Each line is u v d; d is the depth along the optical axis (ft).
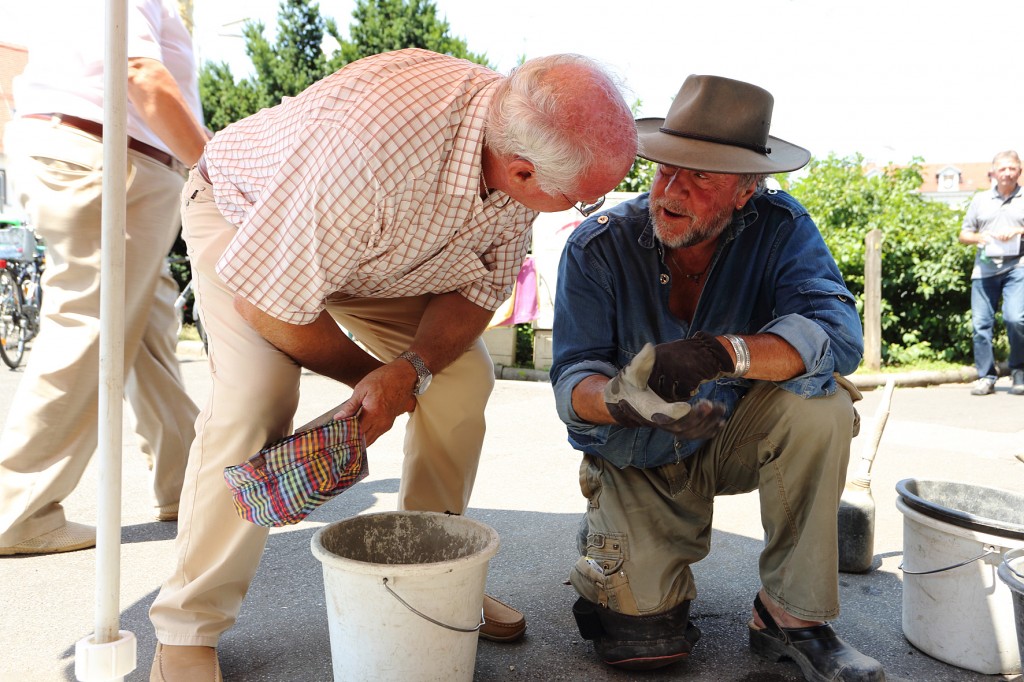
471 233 6.64
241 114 43.52
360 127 5.74
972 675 7.23
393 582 5.97
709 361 6.20
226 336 6.74
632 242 7.54
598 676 7.21
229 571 6.75
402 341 8.11
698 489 7.60
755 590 9.18
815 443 6.80
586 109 5.66
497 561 10.02
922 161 28.73
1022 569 6.22
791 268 7.27
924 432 17.56
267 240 6.02
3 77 69.46
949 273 26.76
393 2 42.55
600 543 7.32
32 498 9.71
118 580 5.54
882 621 8.36
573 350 7.42
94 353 9.68
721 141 6.97
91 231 9.45
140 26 8.70
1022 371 23.38
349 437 6.22
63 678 7.10
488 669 7.30
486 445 16.43
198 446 6.70
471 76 6.23
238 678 7.06
